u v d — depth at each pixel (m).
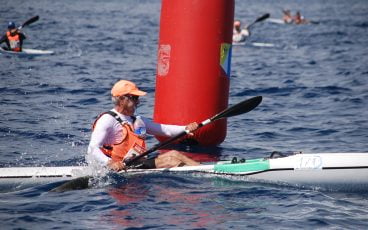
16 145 31.28
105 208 21.58
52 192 23.38
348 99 47.03
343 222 20.77
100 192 23.16
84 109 41.03
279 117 40.16
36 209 21.50
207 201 22.48
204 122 26.00
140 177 24.66
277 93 49.56
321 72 63.31
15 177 24.44
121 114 25.09
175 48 29.95
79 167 25.11
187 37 29.72
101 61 67.56
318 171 24.73
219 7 29.72
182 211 21.44
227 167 25.16
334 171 24.75
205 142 30.98
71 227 19.80
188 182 24.38
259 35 110.81
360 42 101.12
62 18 129.88
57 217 20.73
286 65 69.31
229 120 38.81
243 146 32.28
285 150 31.66
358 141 33.97
